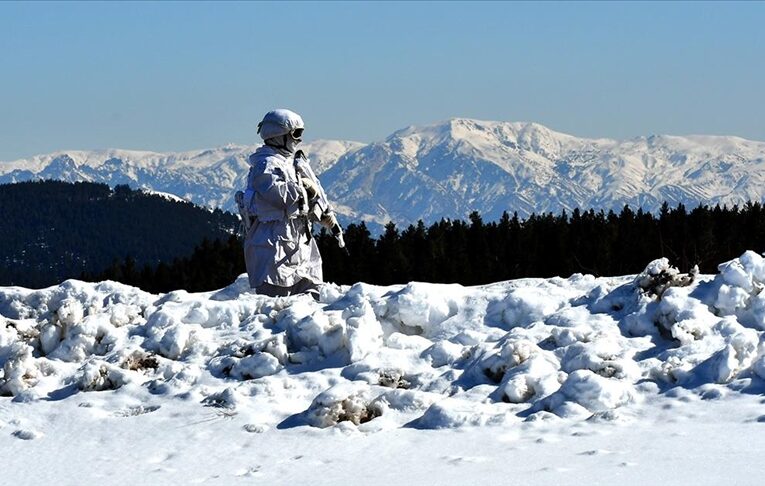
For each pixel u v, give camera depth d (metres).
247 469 11.34
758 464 10.03
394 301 15.88
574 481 9.82
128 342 16.50
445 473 10.47
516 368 13.50
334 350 14.89
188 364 15.02
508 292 16.41
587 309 15.58
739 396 12.27
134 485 11.03
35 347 16.92
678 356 13.60
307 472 11.02
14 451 12.52
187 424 12.96
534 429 11.84
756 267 14.97
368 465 11.09
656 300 15.16
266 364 14.62
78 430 13.12
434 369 14.34
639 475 9.88
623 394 12.45
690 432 11.31
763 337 14.00
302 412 12.90
